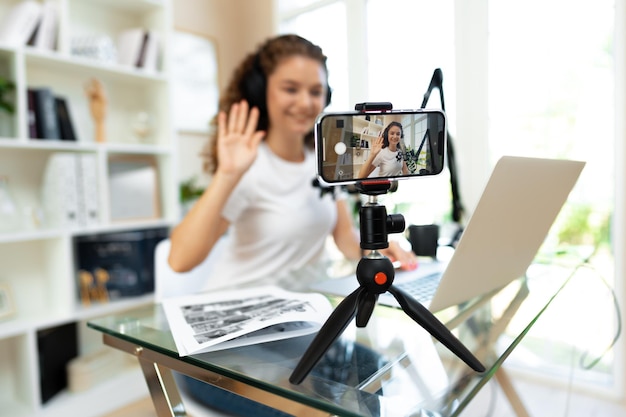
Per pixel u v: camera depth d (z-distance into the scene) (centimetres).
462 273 65
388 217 55
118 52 222
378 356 56
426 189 142
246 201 127
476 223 59
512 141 173
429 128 55
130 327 70
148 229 222
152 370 68
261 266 131
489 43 161
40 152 203
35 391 177
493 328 65
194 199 249
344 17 153
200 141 274
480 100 162
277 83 129
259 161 130
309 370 48
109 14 228
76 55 202
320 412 46
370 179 53
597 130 180
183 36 264
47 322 181
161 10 225
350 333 65
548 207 73
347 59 147
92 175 197
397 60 141
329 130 51
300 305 74
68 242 187
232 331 61
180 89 262
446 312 74
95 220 198
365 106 52
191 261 105
